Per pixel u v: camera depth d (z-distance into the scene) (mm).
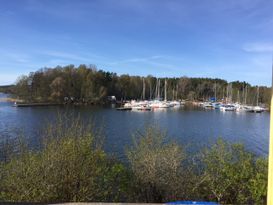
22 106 93438
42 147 7434
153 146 8492
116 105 111000
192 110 100812
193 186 8117
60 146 7031
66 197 6848
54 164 6805
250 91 126312
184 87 145125
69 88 111938
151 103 102812
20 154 7277
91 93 113938
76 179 6918
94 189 7246
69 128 7547
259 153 25141
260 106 107938
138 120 57719
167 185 8016
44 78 111125
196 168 8391
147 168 8062
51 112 70688
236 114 89562
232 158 8484
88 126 7887
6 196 6531
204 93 148625
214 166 8305
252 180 7781
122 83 130250
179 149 8461
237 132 45594
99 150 7754
